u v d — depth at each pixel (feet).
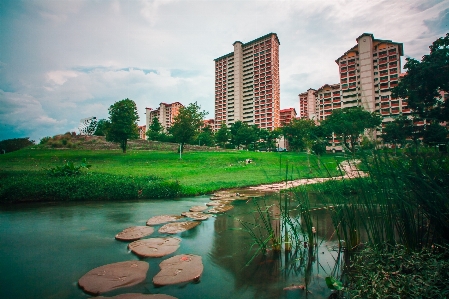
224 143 206.39
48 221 17.43
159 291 8.28
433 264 7.07
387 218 9.71
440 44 51.47
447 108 42.52
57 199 25.00
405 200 9.20
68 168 35.32
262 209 21.04
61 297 7.98
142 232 14.85
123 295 8.04
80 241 13.37
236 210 20.88
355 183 11.05
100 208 21.74
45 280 9.08
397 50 205.87
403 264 7.68
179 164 76.07
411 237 9.20
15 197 23.91
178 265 10.21
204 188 31.48
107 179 30.07
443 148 8.91
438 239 8.70
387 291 6.71
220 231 15.06
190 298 7.82
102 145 136.26
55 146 129.18
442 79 44.96
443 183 8.50
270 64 290.97
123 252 11.86
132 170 55.88
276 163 76.59
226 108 329.93
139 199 26.17
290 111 306.35
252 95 305.73
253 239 13.50
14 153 98.63
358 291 7.09
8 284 8.79
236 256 11.16
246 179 43.37
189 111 111.45
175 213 20.01
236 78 315.37
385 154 9.51
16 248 12.30
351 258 10.54
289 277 9.11
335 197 12.26
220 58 336.49
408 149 9.07
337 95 242.78
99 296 8.00
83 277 9.27
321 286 8.41
